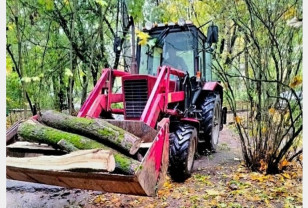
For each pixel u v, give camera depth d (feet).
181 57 14.06
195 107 14.17
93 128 7.34
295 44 10.55
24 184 11.55
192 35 13.87
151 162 7.08
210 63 16.99
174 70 11.78
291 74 10.71
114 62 19.48
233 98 12.60
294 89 10.09
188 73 13.28
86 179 6.81
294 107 10.39
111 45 20.48
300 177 11.02
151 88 10.67
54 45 18.99
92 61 18.38
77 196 10.39
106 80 10.99
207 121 14.80
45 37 18.93
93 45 17.70
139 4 15.81
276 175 11.22
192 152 11.76
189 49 13.93
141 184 6.48
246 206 8.80
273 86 11.21
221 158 14.62
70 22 18.08
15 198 10.25
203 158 14.66
